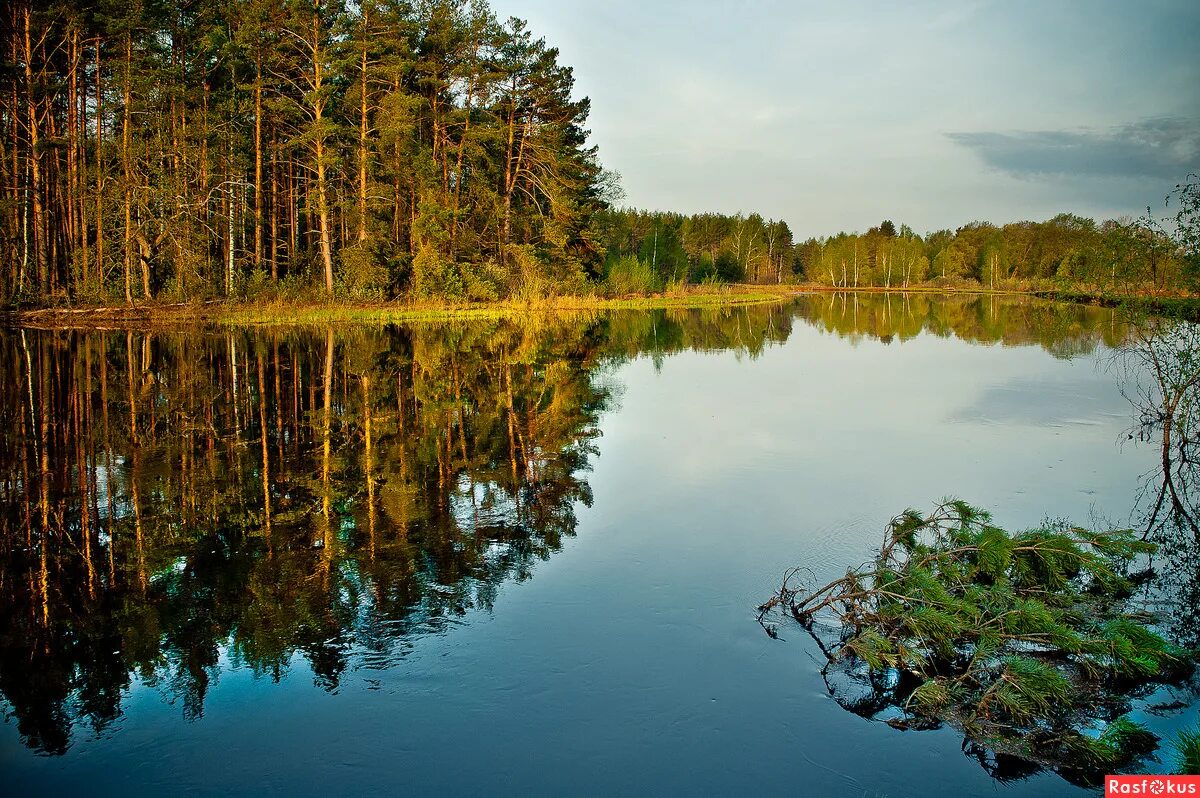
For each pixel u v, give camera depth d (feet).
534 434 39.70
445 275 129.80
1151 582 20.99
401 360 69.72
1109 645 16.01
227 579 21.16
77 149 104.94
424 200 123.85
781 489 29.43
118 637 17.99
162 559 22.71
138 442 37.68
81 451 35.88
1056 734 14.16
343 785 12.72
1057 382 56.85
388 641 17.46
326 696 15.29
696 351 81.82
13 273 101.30
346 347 78.95
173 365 63.57
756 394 52.47
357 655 16.84
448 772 13.00
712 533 24.49
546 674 15.97
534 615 18.66
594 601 19.44
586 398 50.83
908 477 31.01
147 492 29.45
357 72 119.55
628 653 16.83
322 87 110.22
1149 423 41.42
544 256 151.43
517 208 153.79
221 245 123.24
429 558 22.53
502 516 26.35
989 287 315.37
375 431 40.37
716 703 14.98
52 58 107.65
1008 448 36.04
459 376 60.49
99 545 23.94
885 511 26.66
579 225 157.48
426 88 135.03
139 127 107.04
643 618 18.49
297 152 134.00
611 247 241.76
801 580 20.76
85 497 28.86
